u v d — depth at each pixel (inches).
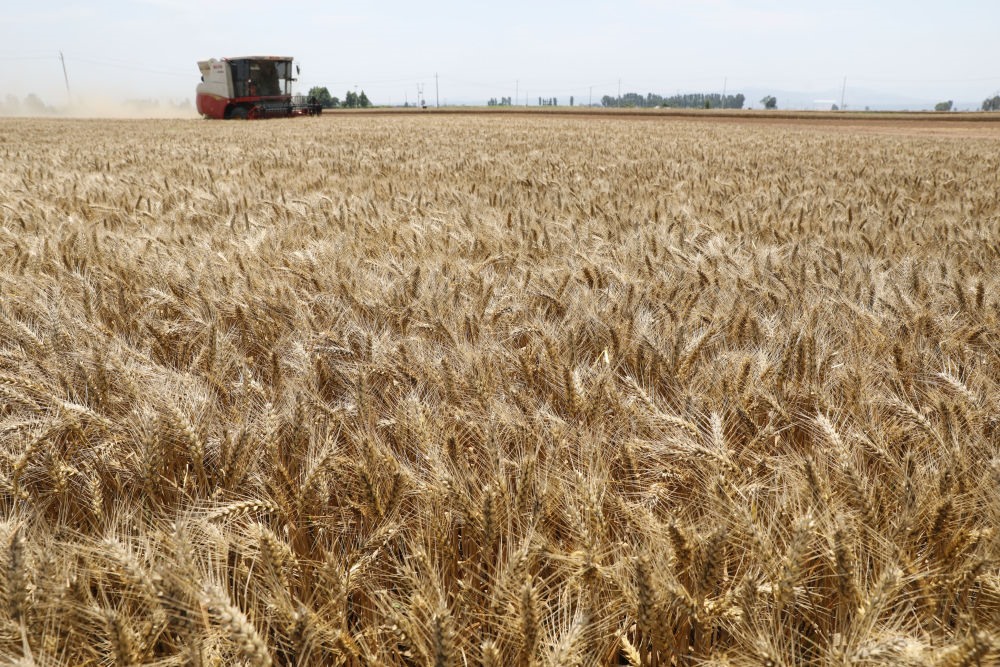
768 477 85.9
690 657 63.4
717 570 61.9
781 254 191.5
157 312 138.2
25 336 108.5
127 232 224.8
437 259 181.6
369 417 96.3
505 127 1523.1
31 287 141.9
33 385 93.5
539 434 91.4
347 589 65.9
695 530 72.7
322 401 101.3
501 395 103.5
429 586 62.7
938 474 74.4
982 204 296.7
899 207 287.3
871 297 139.3
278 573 65.0
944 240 205.5
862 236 209.8
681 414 95.1
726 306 142.7
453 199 309.6
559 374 106.3
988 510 70.9
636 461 86.8
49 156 622.8
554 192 340.2
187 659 54.3
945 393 105.0
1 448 84.7
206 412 92.1
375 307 138.4
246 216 238.4
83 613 60.0
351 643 62.1
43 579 60.1
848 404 100.4
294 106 1971.0
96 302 132.8
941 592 65.4
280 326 132.2
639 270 172.1
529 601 56.6
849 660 53.7
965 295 138.2
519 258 181.8
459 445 88.0
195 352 122.6
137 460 84.2
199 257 174.7
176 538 62.2
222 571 68.7
